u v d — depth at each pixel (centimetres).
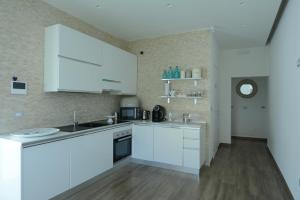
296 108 248
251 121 668
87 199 255
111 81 370
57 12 305
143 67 451
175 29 393
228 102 571
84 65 308
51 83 275
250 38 453
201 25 371
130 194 269
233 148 532
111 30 400
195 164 335
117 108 446
